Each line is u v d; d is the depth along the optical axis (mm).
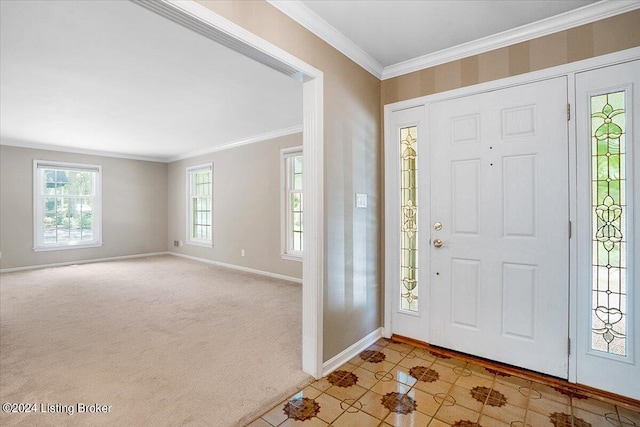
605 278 2002
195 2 1473
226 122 4578
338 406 1872
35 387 2029
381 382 2127
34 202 5898
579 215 2061
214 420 1728
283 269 5191
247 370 2250
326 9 1991
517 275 2266
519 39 2230
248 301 3961
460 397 1958
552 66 2129
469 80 2436
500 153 2320
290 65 1951
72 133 5145
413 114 2705
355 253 2535
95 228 6691
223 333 2922
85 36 2258
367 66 2646
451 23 2145
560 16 2053
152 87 3201
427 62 2602
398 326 2805
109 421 1715
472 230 2438
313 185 2154
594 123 2035
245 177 5789
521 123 2244
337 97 2330
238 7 1661
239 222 5922
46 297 4102
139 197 7289
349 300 2467
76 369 2256
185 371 2234
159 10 1432
